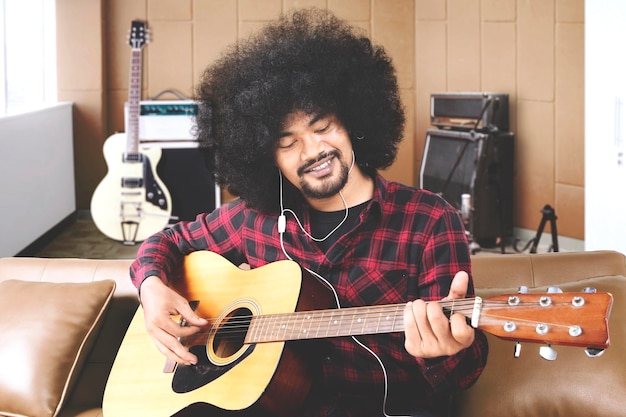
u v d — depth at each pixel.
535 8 6.57
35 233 6.31
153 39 7.58
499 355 2.09
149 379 1.98
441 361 1.66
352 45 2.01
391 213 1.92
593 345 1.32
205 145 2.21
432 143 6.79
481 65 7.03
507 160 6.59
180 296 2.01
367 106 1.95
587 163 4.66
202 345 1.96
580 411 1.99
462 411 2.09
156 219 6.85
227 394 1.80
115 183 6.81
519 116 6.74
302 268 1.89
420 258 1.90
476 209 6.41
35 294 2.37
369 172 2.01
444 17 7.28
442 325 1.46
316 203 1.98
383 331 1.63
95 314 2.35
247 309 1.95
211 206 6.99
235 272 2.04
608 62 4.38
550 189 6.53
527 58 6.64
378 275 1.91
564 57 6.37
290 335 1.77
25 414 2.22
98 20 7.44
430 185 6.77
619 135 4.31
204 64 7.61
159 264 2.11
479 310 1.45
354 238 1.93
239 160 2.04
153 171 6.82
